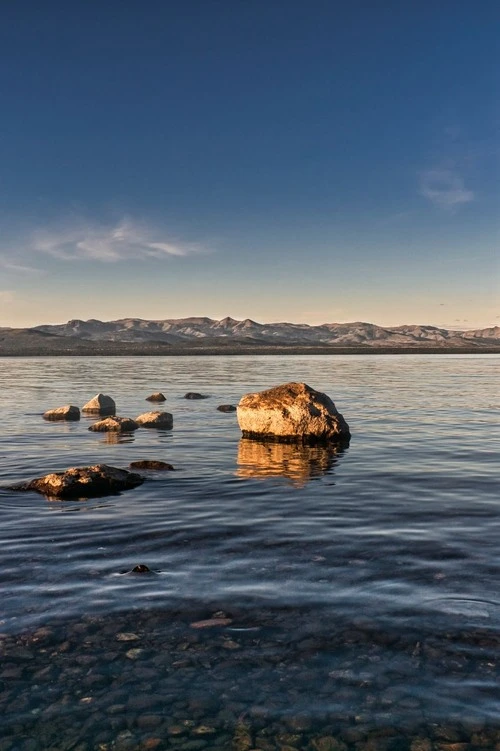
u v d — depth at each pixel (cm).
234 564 916
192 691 575
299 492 1430
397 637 672
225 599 781
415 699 557
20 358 19288
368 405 3628
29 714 543
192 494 1412
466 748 490
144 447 2162
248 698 563
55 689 580
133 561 934
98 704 557
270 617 726
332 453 2016
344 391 4741
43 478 1466
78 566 912
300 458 1920
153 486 1505
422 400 3950
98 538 1059
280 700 559
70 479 1434
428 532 1080
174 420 2997
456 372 8200
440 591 799
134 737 511
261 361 14700
